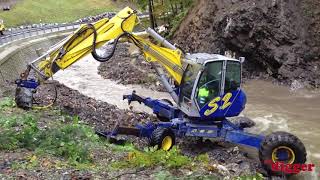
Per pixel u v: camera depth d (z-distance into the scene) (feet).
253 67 96.12
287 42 90.43
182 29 124.26
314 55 88.07
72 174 28.71
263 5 93.45
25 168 29.27
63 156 33.17
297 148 38.75
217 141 49.26
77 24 189.98
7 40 124.77
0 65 89.92
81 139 39.47
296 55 88.48
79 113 54.49
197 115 44.19
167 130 42.68
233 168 37.99
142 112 61.67
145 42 47.37
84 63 122.62
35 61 49.34
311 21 90.53
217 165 36.24
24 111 49.52
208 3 111.55
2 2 247.70
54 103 56.85
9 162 30.19
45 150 33.53
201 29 110.52
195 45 110.93
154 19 155.63
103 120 53.72
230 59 44.24
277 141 38.65
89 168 30.81
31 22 227.20
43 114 49.19
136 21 48.73
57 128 40.75
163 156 34.09
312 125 57.98
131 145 42.52
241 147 47.70
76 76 102.47
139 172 30.63
